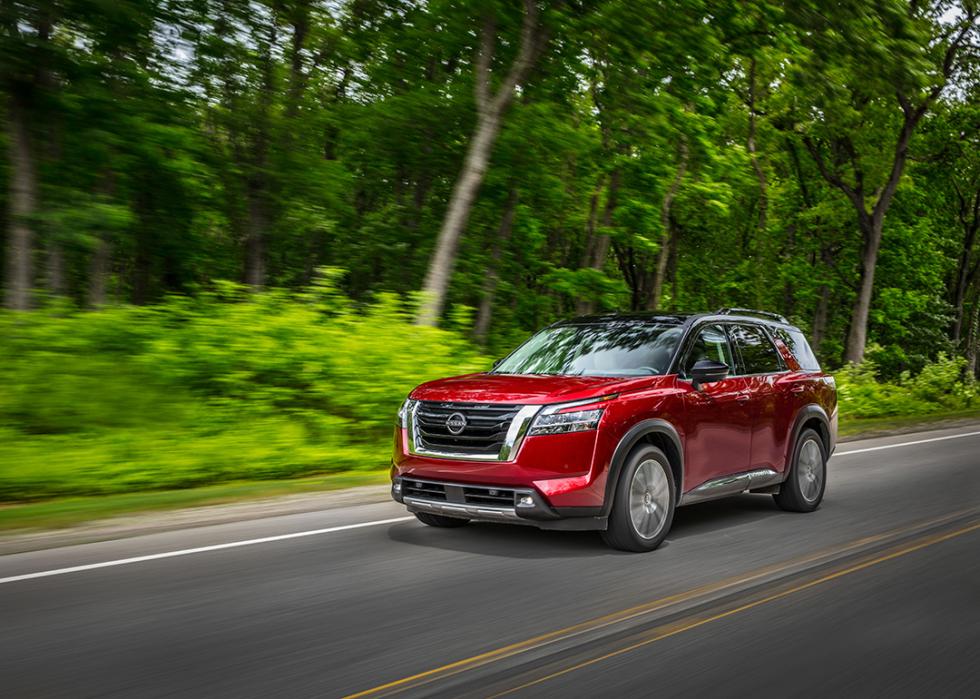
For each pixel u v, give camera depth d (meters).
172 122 17.12
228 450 10.02
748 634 4.39
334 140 24.20
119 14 13.73
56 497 8.75
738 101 29.33
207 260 23.80
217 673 3.78
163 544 6.46
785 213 35.84
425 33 19.73
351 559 6.04
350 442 11.73
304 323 12.26
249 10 16.55
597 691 3.60
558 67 18.94
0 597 5.02
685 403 6.86
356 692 3.57
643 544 6.36
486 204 23.72
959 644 4.26
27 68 13.70
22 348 10.48
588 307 24.45
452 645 4.19
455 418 6.34
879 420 20.88
